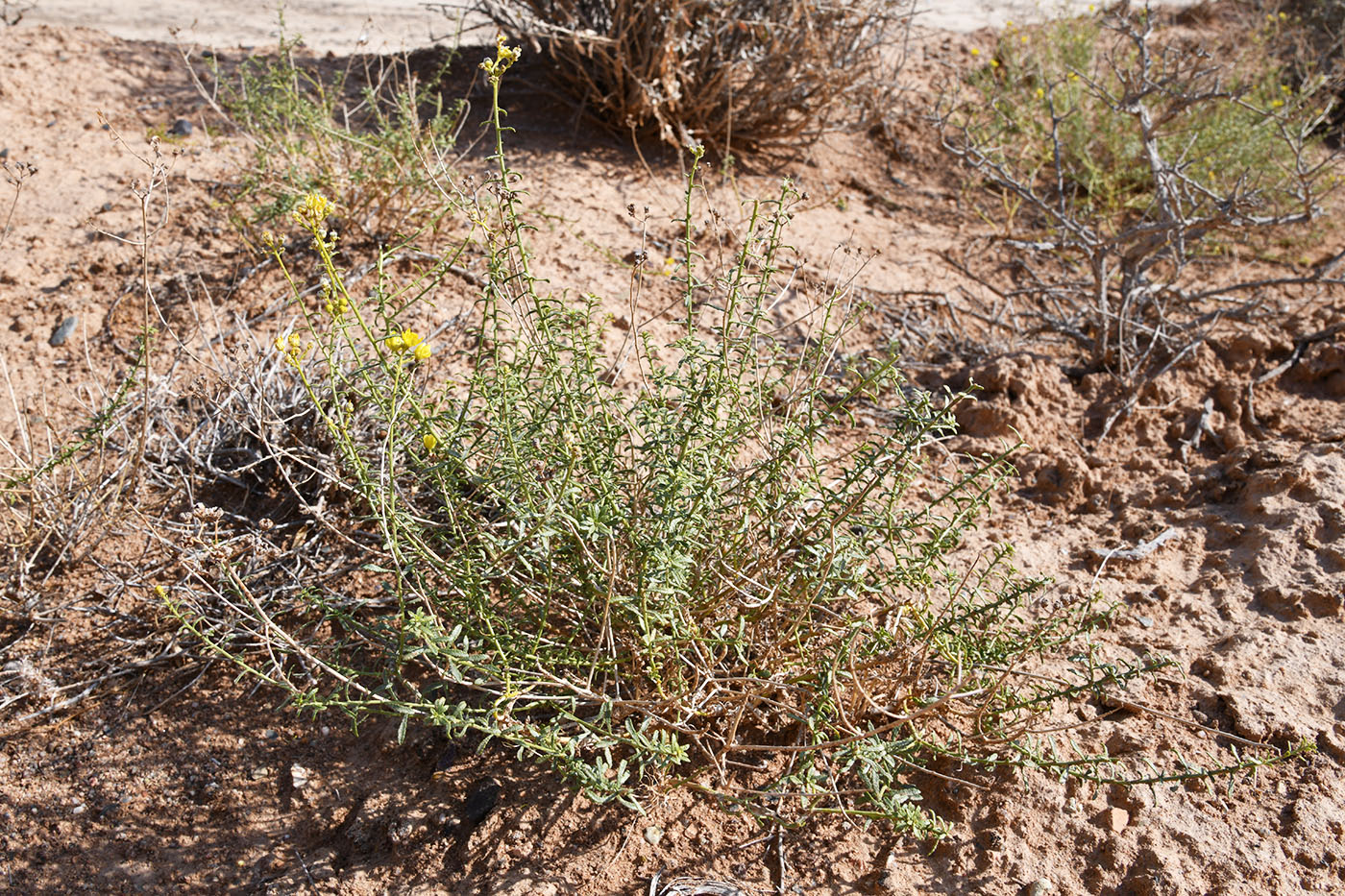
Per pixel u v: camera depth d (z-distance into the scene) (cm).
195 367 387
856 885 245
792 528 280
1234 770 240
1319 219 597
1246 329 454
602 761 255
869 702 259
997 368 423
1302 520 345
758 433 306
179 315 411
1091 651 266
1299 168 479
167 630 305
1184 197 518
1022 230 572
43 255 435
